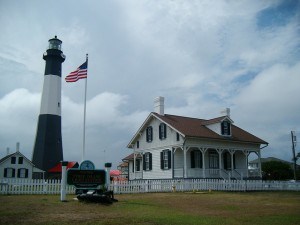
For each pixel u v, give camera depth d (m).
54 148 52.06
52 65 53.59
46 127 52.09
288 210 14.44
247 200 19.62
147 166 38.03
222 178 35.03
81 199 16.62
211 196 22.30
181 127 34.59
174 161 35.09
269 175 57.06
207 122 37.91
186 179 31.83
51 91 53.06
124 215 11.87
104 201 16.06
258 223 10.62
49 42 54.12
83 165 18.89
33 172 49.94
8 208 13.46
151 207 14.76
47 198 18.97
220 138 35.19
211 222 10.58
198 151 35.84
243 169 38.53
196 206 15.66
